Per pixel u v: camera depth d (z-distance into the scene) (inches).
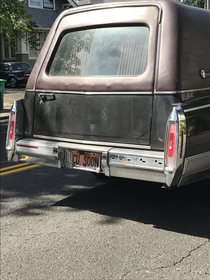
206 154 131.7
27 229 144.4
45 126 155.9
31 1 1135.6
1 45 1151.6
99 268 114.0
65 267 115.6
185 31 130.6
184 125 118.5
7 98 678.5
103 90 138.2
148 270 111.4
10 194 185.2
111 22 143.4
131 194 179.2
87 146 140.9
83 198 176.1
